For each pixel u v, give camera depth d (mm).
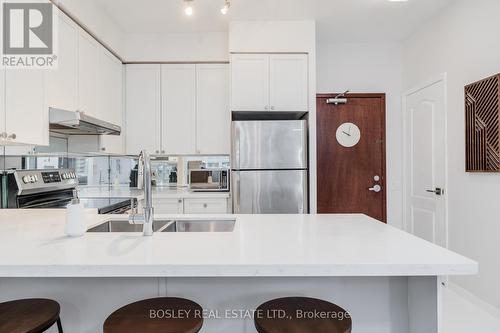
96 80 2910
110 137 3225
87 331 1361
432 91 3158
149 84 3564
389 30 3455
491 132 2330
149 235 1381
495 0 2350
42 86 2096
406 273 1010
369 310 1402
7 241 1276
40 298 1321
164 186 3908
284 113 3447
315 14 3102
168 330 1053
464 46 2688
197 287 1381
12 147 2387
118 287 1365
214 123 3566
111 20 3172
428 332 1224
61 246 1200
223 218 1886
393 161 3818
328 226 1608
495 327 2193
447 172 2924
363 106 3811
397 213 3809
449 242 2893
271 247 1194
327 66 3805
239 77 3264
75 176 2959
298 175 3127
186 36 3533
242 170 3113
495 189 2352
